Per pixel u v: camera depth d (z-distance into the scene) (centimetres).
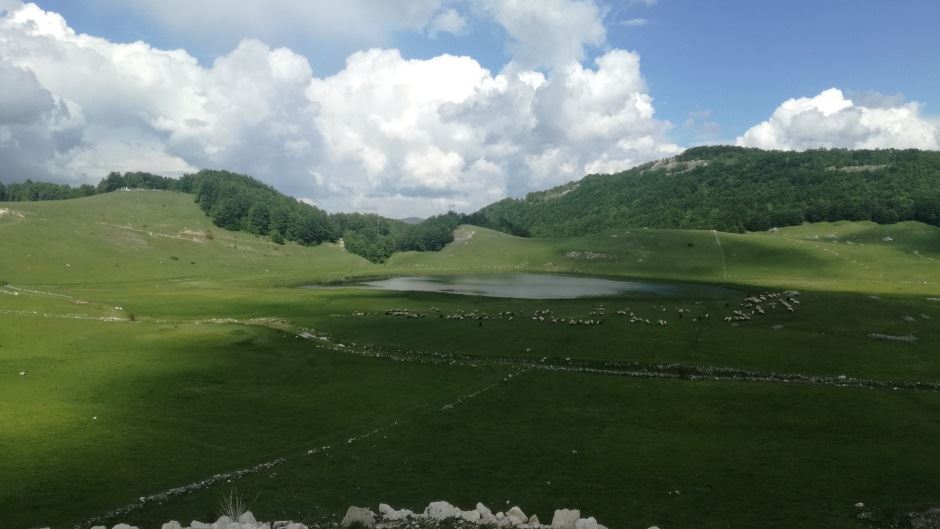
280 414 5062
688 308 10519
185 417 4888
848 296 10212
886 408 4994
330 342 8256
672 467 3888
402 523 2534
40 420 4603
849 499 3328
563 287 17150
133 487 3522
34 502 3281
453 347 7738
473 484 3597
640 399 5491
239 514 2605
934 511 2970
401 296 13712
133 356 6850
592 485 3584
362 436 4544
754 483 3594
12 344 6988
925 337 7581
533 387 5912
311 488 3519
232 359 6919
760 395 5416
